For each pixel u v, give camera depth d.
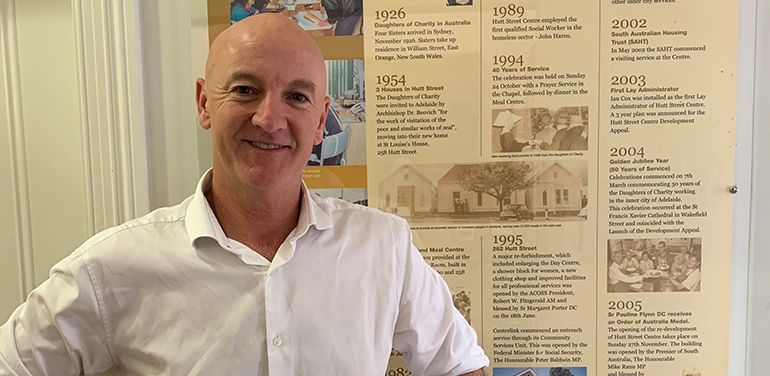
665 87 1.04
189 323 0.69
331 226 0.78
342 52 1.05
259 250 0.75
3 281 1.21
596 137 1.05
